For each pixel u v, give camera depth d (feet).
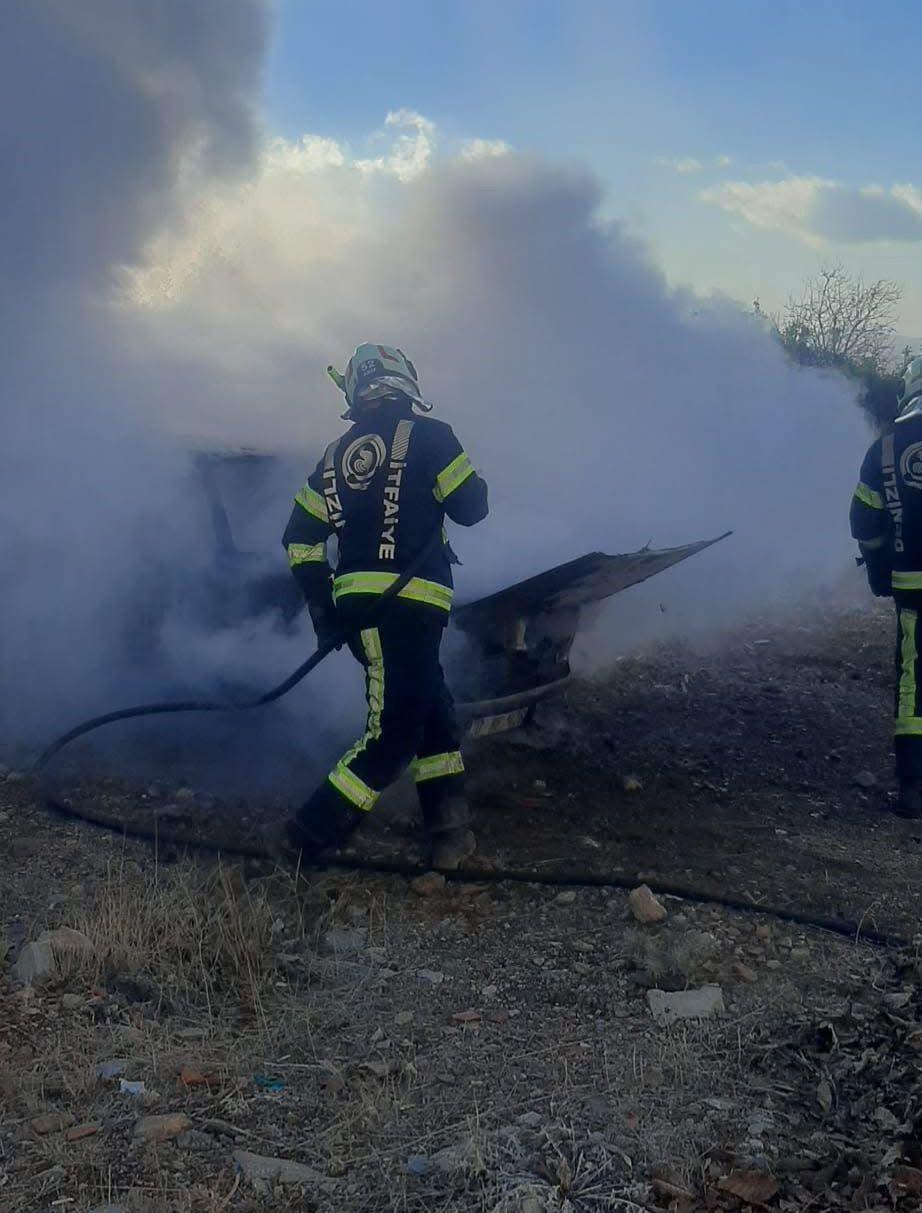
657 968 12.66
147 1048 11.19
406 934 13.55
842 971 12.97
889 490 17.49
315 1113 10.43
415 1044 11.47
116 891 13.78
